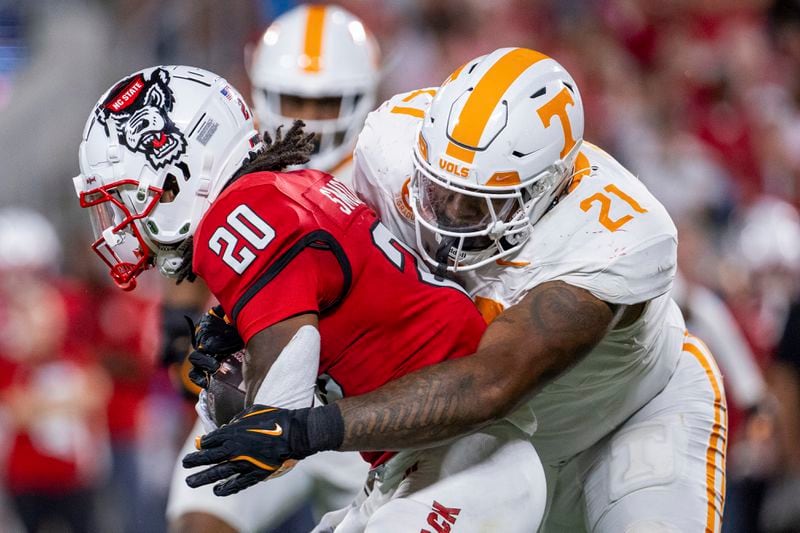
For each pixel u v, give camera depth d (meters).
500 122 10.70
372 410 10.01
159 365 15.12
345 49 15.62
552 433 12.70
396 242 10.96
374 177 11.80
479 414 10.23
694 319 19.06
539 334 10.58
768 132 31.91
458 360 10.35
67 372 21.47
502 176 10.66
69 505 21.38
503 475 10.85
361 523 11.44
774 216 24.97
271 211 10.23
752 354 23.64
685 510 11.99
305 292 10.11
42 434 21.20
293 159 10.92
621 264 11.00
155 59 28.81
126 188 10.75
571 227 11.16
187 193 10.77
